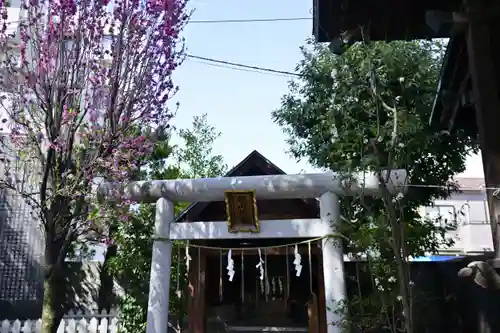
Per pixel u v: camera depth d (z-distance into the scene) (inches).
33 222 501.4
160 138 373.1
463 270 193.9
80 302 498.9
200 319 369.7
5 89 316.2
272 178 328.5
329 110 396.8
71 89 311.9
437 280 418.0
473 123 321.4
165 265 331.9
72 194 300.4
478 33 220.1
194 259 388.2
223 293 470.9
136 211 411.5
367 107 352.2
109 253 505.0
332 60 414.9
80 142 347.6
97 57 323.6
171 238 338.0
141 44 330.3
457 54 282.2
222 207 384.8
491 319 336.5
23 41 323.6
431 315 406.0
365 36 285.1
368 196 334.0
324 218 320.5
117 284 504.1
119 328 427.8
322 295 374.3
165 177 503.5
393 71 362.3
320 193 326.3
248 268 469.1
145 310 426.6
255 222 327.6
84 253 530.0
